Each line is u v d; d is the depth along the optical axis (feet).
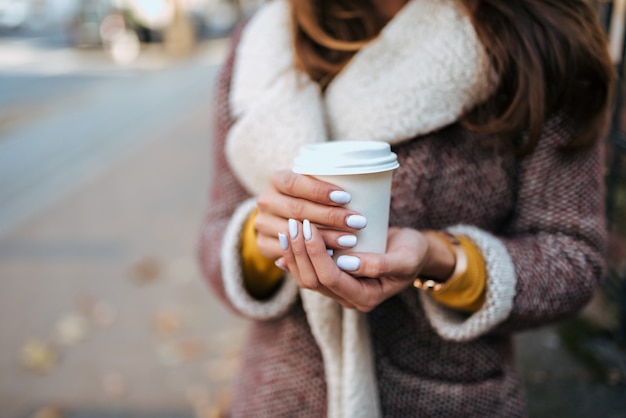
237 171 2.63
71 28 40.55
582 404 5.14
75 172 14.52
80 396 6.35
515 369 2.66
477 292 2.30
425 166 2.43
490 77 2.33
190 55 37.96
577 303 2.38
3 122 20.36
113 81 28.78
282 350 2.61
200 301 8.20
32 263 9.46
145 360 6.95
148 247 9.94
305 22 2.57
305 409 2.57
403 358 2.53
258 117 2.52
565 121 2.35
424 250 2.17
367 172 2.00
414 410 2.52
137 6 40.50
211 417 5.87
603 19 5.97
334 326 2.43
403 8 2.51
